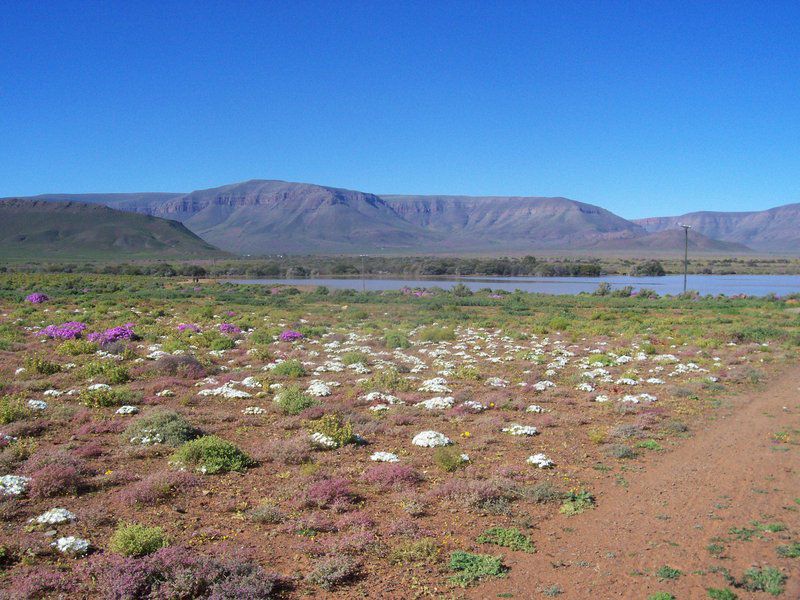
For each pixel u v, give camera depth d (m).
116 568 10.02
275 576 10.37
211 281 148.62
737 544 12.13
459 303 84.75
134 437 18.00
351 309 74.50
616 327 55.12
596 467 16.86
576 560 11.55
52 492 13.74
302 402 22.48
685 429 20.73
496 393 25.89
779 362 34.94
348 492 14.41
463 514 13.59
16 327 46.62
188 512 13.17
